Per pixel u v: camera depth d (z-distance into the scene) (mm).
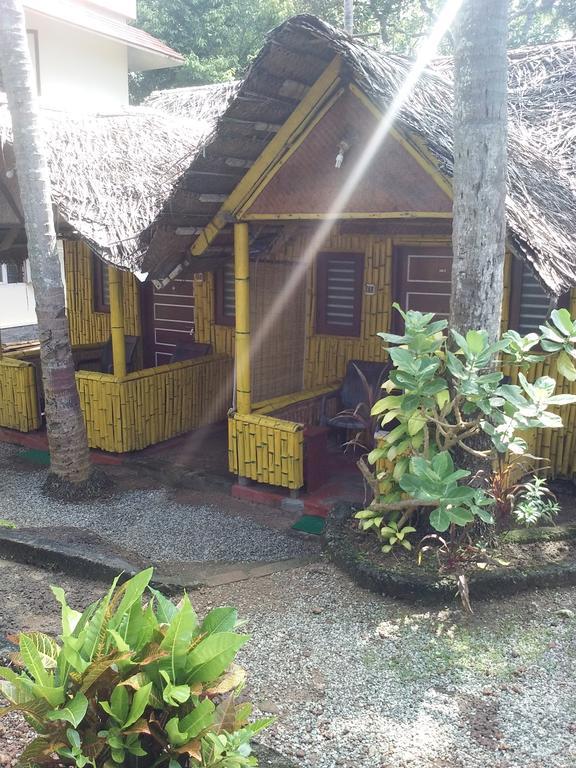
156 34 19875
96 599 4570
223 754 2438
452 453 4750
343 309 7992
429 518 4344
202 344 9203
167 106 11352
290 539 5875
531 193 5527
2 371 8508
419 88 5633
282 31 4586
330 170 5453
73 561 4973
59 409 6633
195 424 8578
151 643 2480
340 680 3652
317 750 3143
